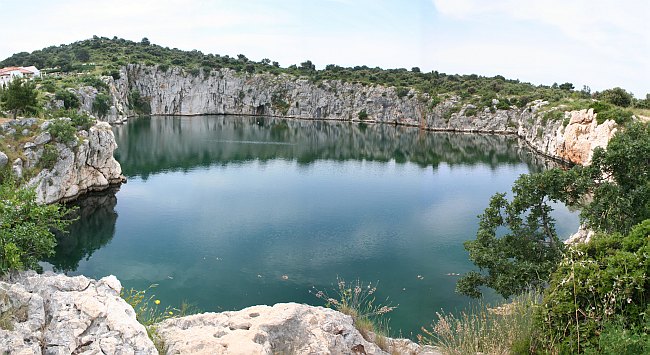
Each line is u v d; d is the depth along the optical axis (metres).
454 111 140.25
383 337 9.96
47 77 120.88
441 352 9.74
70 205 49.84
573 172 18.69
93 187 55.16
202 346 7.68
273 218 44.78
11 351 6.12
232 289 28.66
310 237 38.84
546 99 120.38
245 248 36.06
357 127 148.75
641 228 9.52
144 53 182.62
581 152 71.50
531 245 18.53
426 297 26.92
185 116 171.25
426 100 150.25
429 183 63.72
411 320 23.97
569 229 38.59
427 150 99.19
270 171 72.19
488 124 134.38
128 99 155.75
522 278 17.17
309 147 100.19
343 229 41.22
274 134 123.62
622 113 62.16
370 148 101.38
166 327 8.73
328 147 101.12
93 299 7.50
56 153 48.72
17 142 47.12
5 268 9.34
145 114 164.12
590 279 8.61
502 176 69.19
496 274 18.62
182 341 7.86
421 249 35.75
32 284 7.93
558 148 81.12
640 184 17.89
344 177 68.00
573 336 8.37
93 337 6.81
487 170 74.69
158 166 73.56
